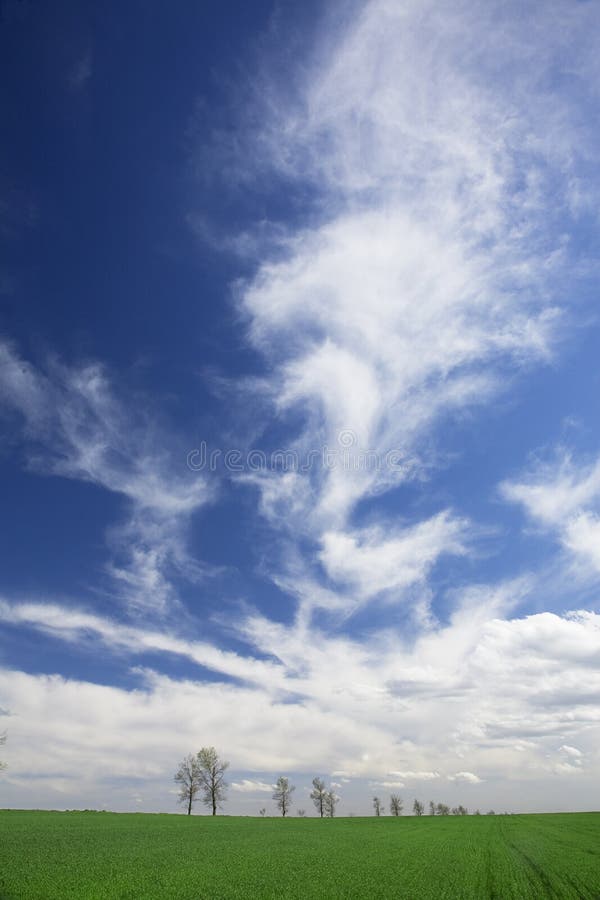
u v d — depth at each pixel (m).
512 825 69.81
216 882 29.09
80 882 28.62
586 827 64.62
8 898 24.78
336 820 87.56
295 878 30.34
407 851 42.75
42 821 67.38
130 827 62.81
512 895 25.16
